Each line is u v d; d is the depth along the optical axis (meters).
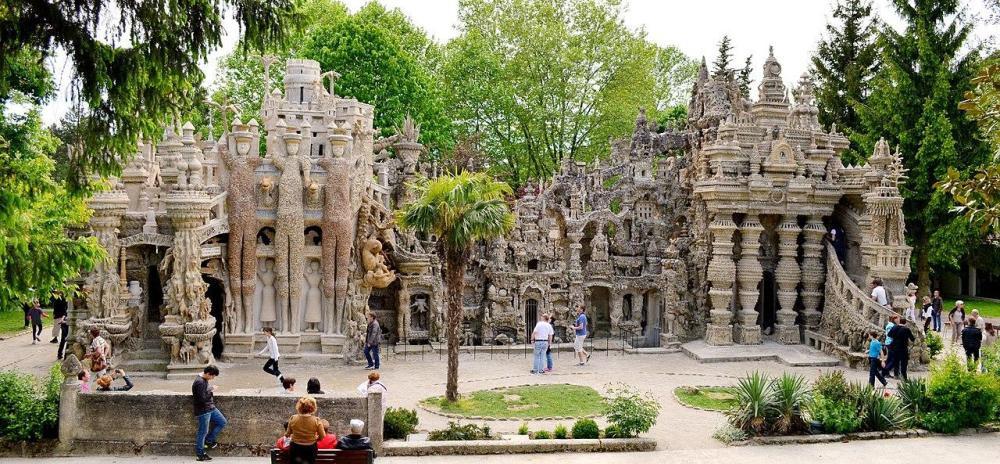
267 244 32.94
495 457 20.36
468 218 25.11
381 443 20.36
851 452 20.89
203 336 29.31
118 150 16.55
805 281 37.00
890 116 49.97
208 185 31.89
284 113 35.72
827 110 60.53
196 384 19.66
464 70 60.72
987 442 21.98
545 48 60.97
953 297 58.78
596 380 30.36
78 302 29.67
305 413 17.27
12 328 40.94
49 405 20.33
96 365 24.77
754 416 22.27
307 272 32.97
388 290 37.16
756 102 38.56
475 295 37.69
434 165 41.25
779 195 36.25
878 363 27.70
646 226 40.38
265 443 20.14
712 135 38.50
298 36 17.69
